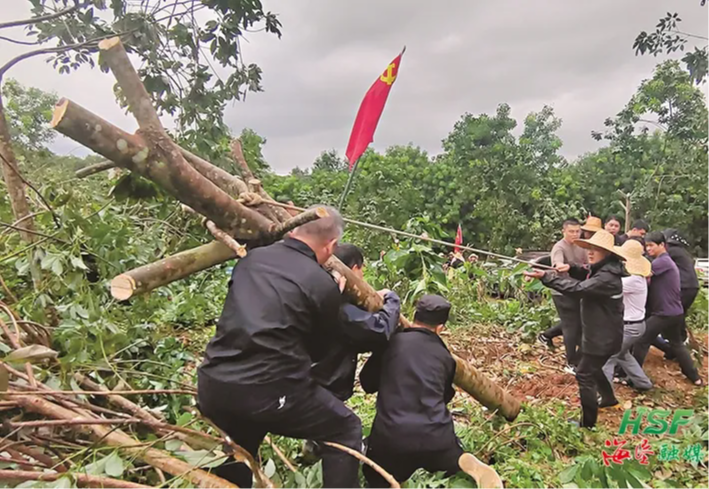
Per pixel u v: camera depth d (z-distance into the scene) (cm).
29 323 287
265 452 279
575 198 2505
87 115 180
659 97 1756
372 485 270
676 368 556
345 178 2431
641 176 2219
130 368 346
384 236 1021
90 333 309
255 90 536
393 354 275
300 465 289
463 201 2306
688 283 535
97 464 206
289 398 205
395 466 263
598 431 386
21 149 591
